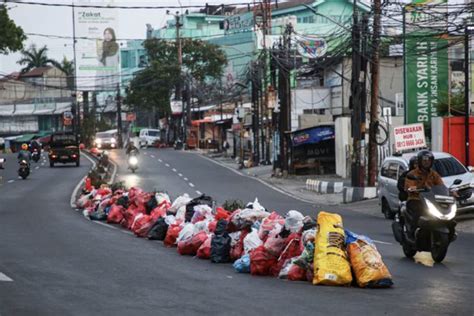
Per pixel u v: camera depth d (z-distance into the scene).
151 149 105.38
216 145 100.00
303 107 69.94
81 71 119.06
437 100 41.62
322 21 101.75
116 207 27.00
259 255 14.46
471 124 38.69
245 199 41.50
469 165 38.19
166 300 11.62
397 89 63.34
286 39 59.94
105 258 16.94
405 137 35.28
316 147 59.78
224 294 12.24
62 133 71.56
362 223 27.81
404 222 17.41
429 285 13.42
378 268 13.00
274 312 10.72
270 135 72.06
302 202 39.78
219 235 16.75
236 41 113.06
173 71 108.75
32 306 11.04
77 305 11.14
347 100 65.69
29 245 19.58
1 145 118.69
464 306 11.33
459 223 26.58
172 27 128.50
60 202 37.16
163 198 25.08
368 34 38.62
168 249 19.09
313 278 13.45
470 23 39.28
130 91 112.31
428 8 37.16
